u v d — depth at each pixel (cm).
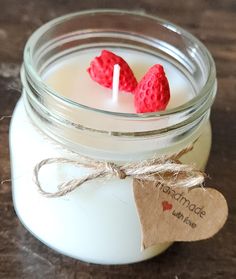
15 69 39
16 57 40
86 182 26
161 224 26
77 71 29
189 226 27
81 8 45
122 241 28
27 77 26
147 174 25
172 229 27
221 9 46
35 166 26
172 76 30
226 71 40
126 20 30
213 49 42
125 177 25
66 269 29
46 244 29
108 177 25
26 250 30
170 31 29
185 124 25
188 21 45
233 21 45
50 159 25
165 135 25
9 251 30
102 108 27
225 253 31
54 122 25
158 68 26
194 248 31
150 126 25
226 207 26
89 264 30
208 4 47
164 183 25
